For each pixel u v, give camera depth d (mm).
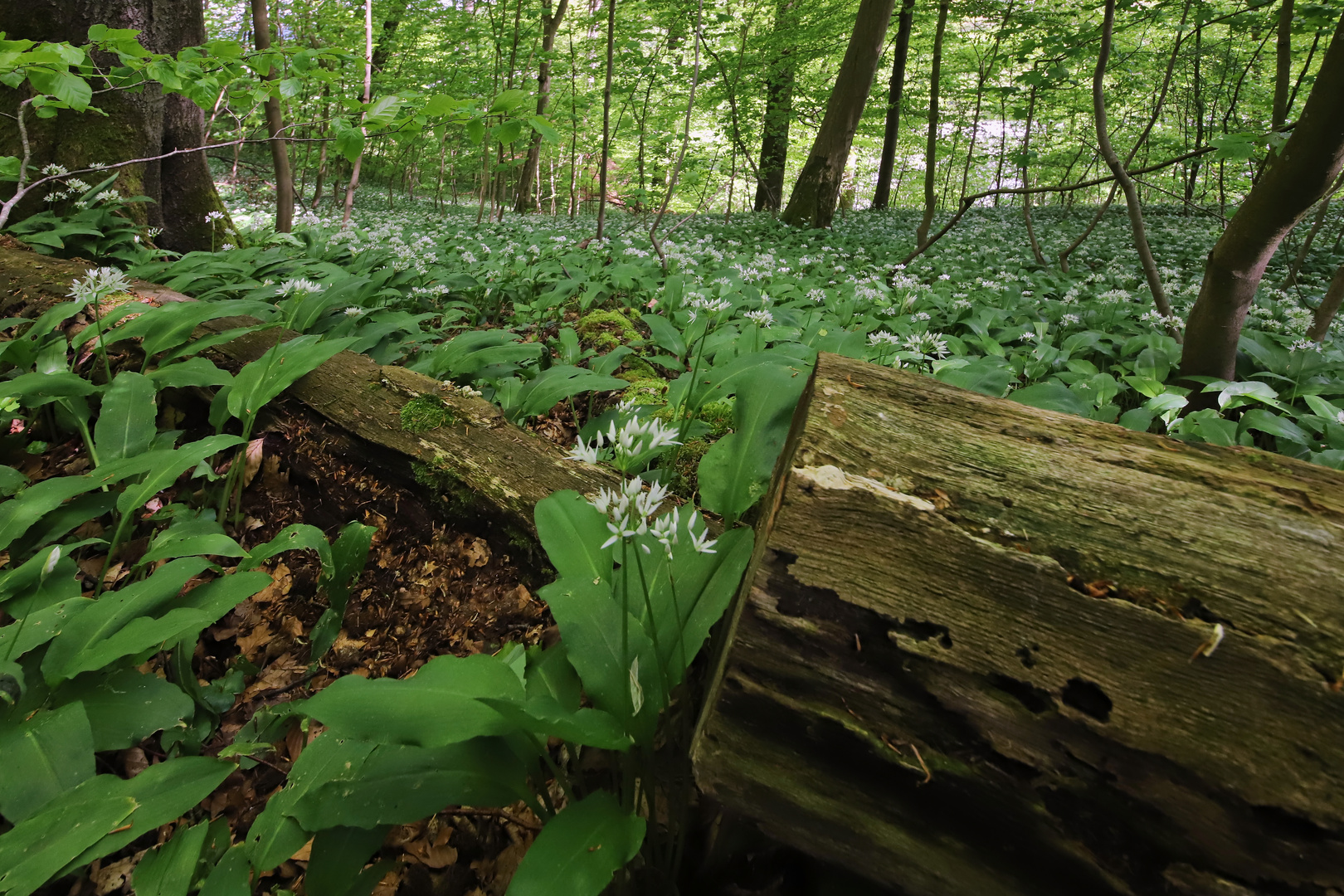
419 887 1653
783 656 1133
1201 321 3941
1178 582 1036
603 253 7891
